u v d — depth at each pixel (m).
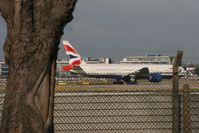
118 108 26.77
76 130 27.17
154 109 26.30
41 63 14.58
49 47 14.70
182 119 24.39
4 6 14.86
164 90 29.59
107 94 29.16
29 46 14.51
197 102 27.58
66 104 28.16
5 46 14.89
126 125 27.73
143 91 29.39
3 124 14.61
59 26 14.77
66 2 14.65
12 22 14.66
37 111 14.42
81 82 35.09
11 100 14.53
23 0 14.35
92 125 27.61
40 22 14.61
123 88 39.12
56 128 27.42
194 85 32.59
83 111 28.11
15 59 14.58
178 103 23.88
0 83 25.47
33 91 14.46
